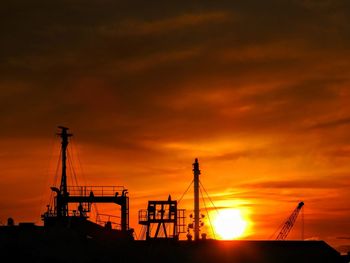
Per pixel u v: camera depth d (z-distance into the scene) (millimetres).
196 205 146500
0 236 103438
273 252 125125
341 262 125875
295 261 123812
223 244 125812
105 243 114875
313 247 125812
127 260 117500
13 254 101750
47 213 128750
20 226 105688
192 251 123500
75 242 107812
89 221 116188
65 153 141625
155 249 122375
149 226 134750
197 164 150000
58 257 104562
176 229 134875
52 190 132000
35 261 102062
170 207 135625
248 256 123125
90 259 108938
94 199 133250
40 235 105562
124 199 132875
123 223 133250
